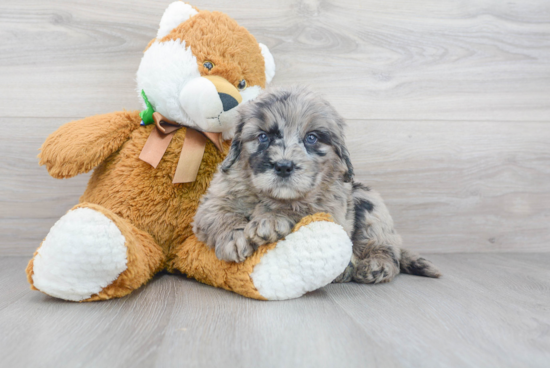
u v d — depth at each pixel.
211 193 0.63
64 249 0.54
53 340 0.46
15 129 0.83
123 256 0.56
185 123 0.68
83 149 0.65
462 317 0.54
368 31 0.90
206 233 0.61
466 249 0.95
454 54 0.93
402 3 0.91
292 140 0.60
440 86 0.93
